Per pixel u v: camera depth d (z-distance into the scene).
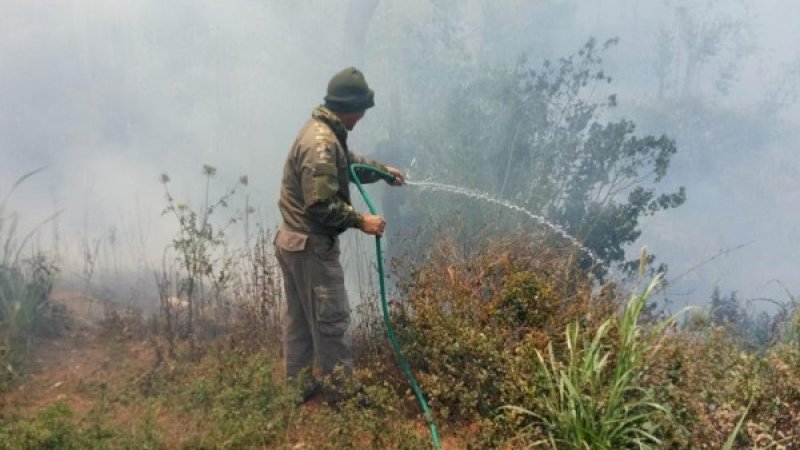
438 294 4.07
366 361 4.13
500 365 3.55
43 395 3.90
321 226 3.56
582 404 3.17
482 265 4.21
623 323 3.39
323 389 3.85
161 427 3.50
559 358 3.60
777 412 3.21
